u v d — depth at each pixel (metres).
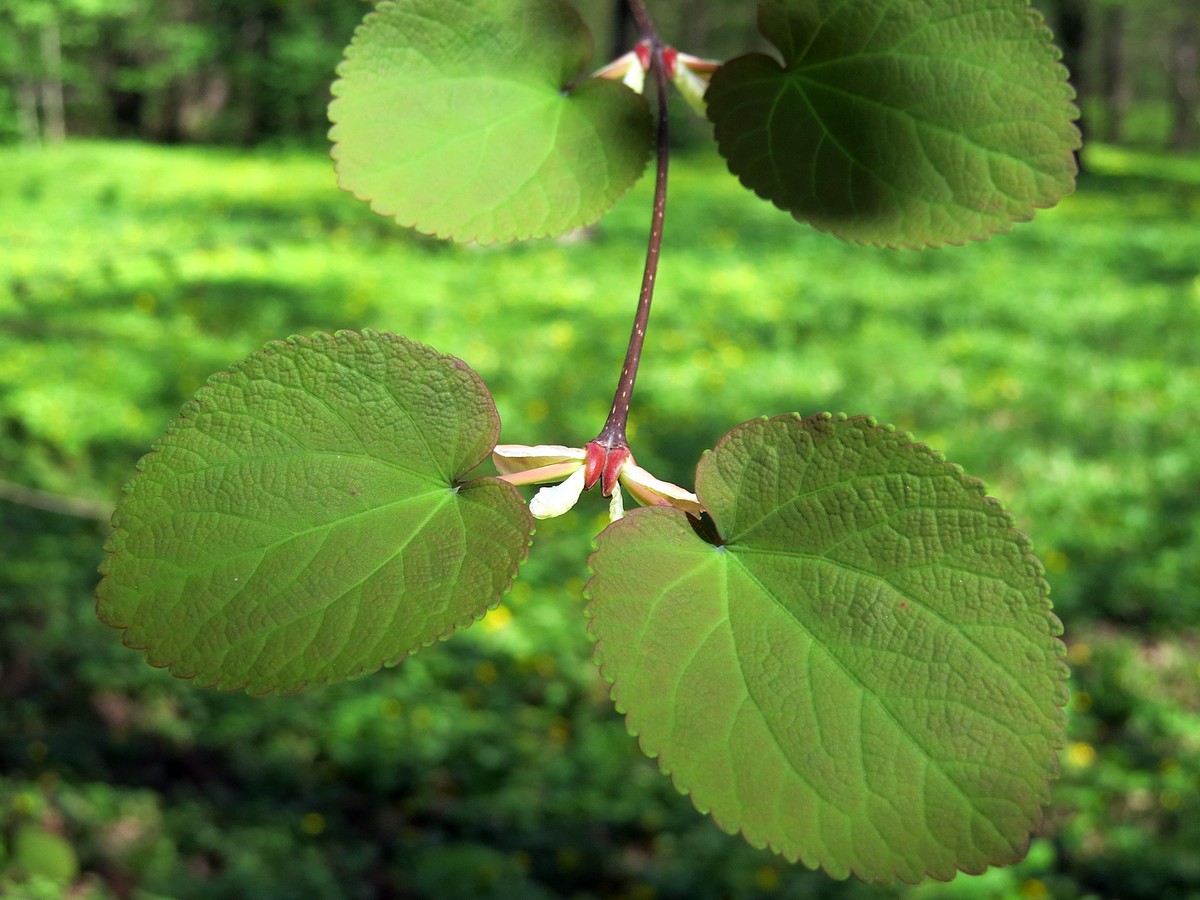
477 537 0.45
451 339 11.69
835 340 12.14
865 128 0.60
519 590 7.46
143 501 0.45
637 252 15.47
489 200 0.60
